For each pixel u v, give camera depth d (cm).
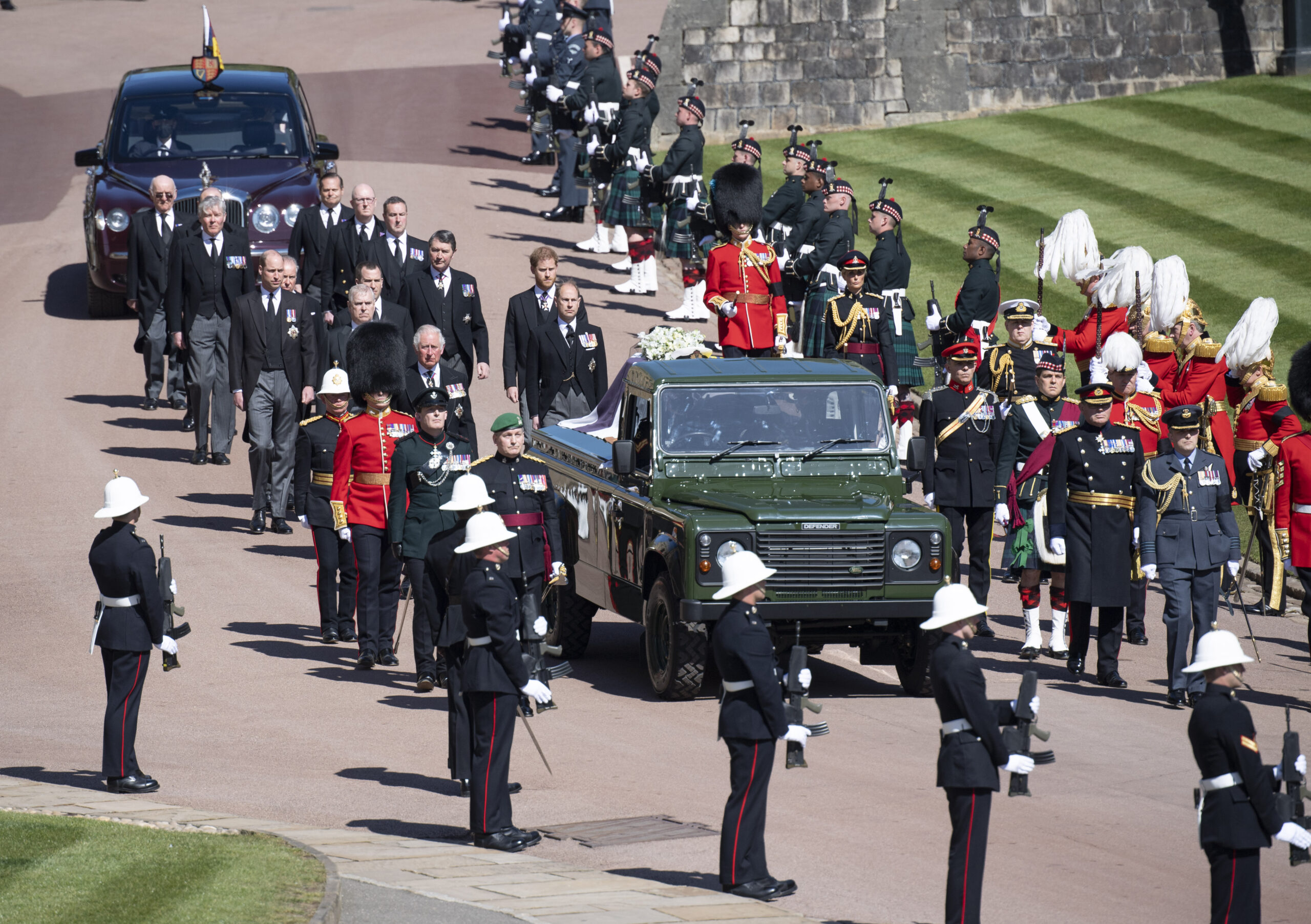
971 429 5303
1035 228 10312
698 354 5572
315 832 3388
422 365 5406
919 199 11062
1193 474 4647
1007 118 13150
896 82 13200
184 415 7831
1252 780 2789
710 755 4047
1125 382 5253
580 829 3478
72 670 4753
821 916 2950
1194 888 3175
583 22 11475
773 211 7975
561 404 6238
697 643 4412
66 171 12725
